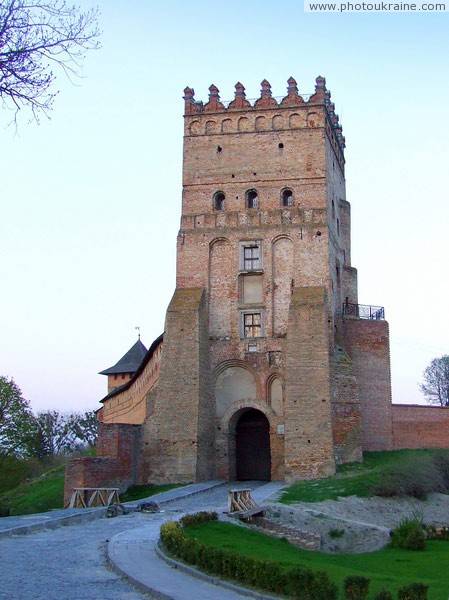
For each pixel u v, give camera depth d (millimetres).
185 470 45875
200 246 53031
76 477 41906
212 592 16984
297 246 51688
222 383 50875
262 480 51281
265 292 51469
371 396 53656
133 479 45625
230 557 18531
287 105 54531
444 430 54719
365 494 40094
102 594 16766
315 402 46000
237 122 55062
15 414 72250
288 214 52406
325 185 52688
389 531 34312
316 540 30719
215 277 52500
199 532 25969
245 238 52594
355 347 54438
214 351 51125
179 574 18891
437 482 44531
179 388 47656
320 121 53812
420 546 33062
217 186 54188
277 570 17328
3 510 51438
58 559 21250
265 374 50188
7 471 71188
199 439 46781
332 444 45094
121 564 19766
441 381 118312
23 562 20672
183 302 50281
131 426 46031
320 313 47812
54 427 128625
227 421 49906
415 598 15375
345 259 60750
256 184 53656
